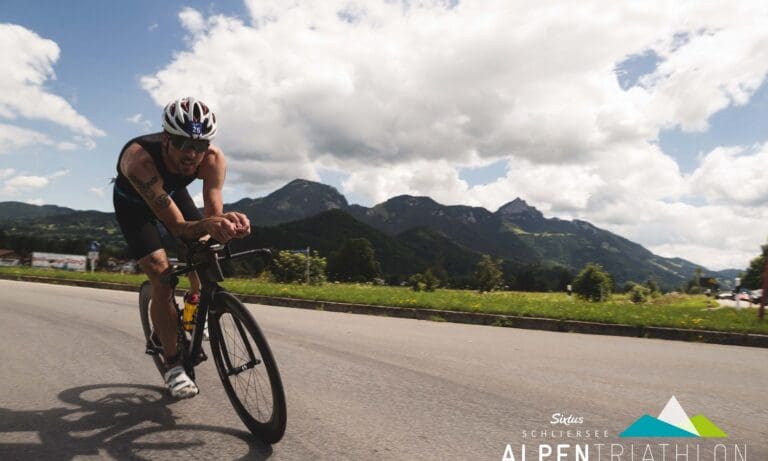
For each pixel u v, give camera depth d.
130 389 3.51
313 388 3.72
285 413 2.40
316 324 7.44
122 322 6.70
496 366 4.81
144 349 4.90
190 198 3.44
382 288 16.56
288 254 21.84
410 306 10.30
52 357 4.50
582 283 48.16
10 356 4.51
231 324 2.72
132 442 2.56
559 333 7.99
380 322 8.25
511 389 3.92
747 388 4.34
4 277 19.09
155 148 2.81
